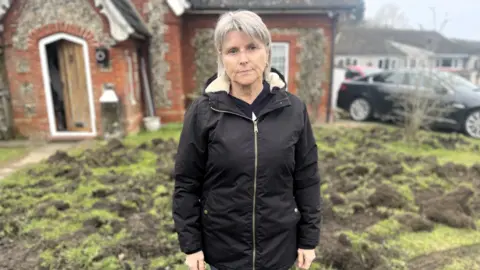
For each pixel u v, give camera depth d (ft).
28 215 13.48
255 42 5.67
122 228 12.59
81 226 12.80
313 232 6.47
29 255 11.02
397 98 31.78
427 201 15.03
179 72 32.07
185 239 6.13
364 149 23.95
